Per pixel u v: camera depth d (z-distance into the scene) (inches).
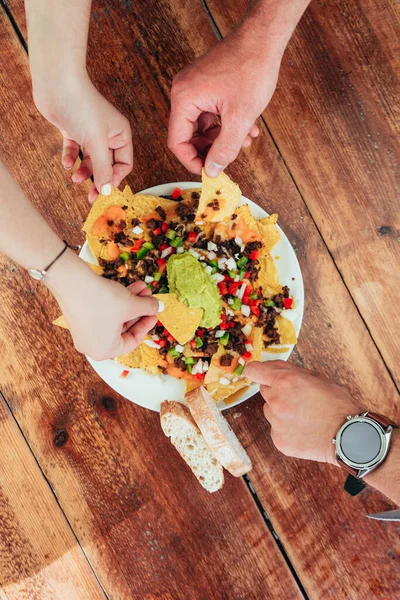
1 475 32.0
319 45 31.5
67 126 26.7
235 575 31.4
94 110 26.2
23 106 31.7
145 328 26.7
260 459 31.4
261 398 31.6
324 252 31.6
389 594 30.9
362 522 31.1
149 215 29.9
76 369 31.9
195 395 28.9
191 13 31.6
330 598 31.2
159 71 31.8
